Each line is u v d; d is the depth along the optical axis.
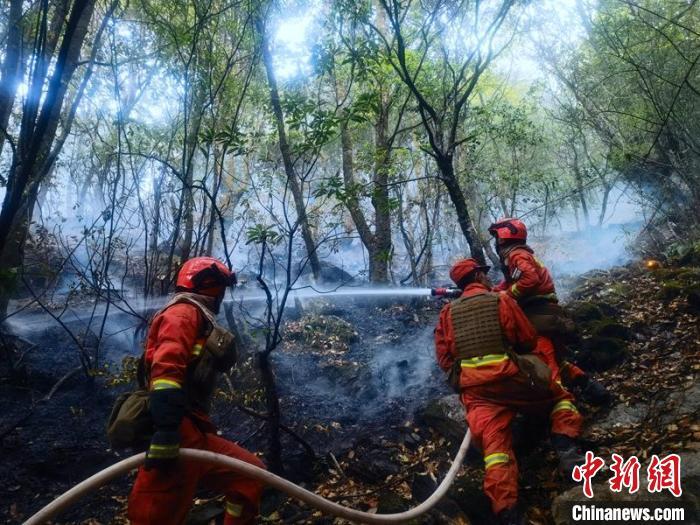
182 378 2.42
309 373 5.18
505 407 3.30
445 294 4.11
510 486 3.02
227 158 7.93
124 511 3.48
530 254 3.99
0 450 3.88
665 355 4.38
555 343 3.92
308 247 6.20
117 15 6.55
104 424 4.36
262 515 3.41
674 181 8.27
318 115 3.75
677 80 7.39
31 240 6.63
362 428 4.37
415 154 8.14
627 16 7.66
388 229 7.90
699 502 2.77
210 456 2.44
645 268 6.68
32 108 2.71
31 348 5.02
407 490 3.57
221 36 6.23
